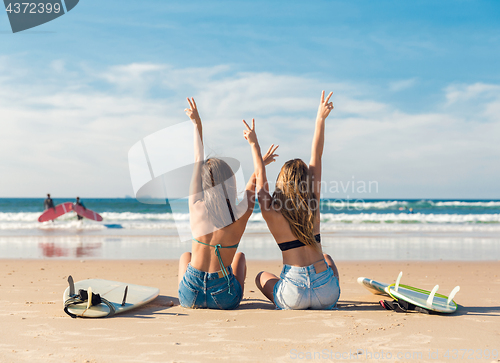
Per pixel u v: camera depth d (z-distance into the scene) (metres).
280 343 2.20
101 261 7.02
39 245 9.70
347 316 2.79
